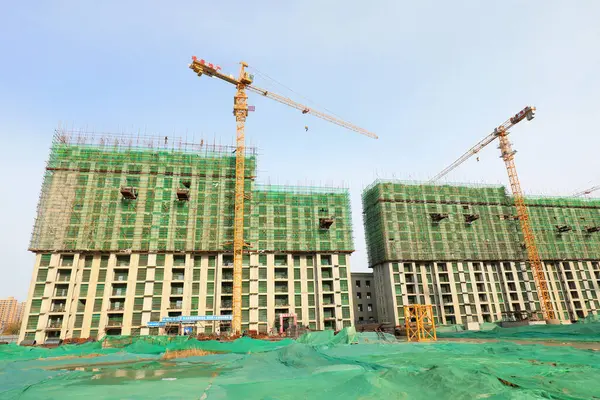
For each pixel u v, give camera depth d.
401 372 19.67
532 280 130.38
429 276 122.88
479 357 29.64
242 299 99.31
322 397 16.64
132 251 96.38
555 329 67.88
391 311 116.56
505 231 134.88
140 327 89.19
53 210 96.62
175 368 32.94
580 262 137.38
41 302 88.12
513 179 142.12
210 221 104.31
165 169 107.25
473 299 121.25
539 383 18.36
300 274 107.44
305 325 100.12
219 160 112.50
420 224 128.50
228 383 22.38
